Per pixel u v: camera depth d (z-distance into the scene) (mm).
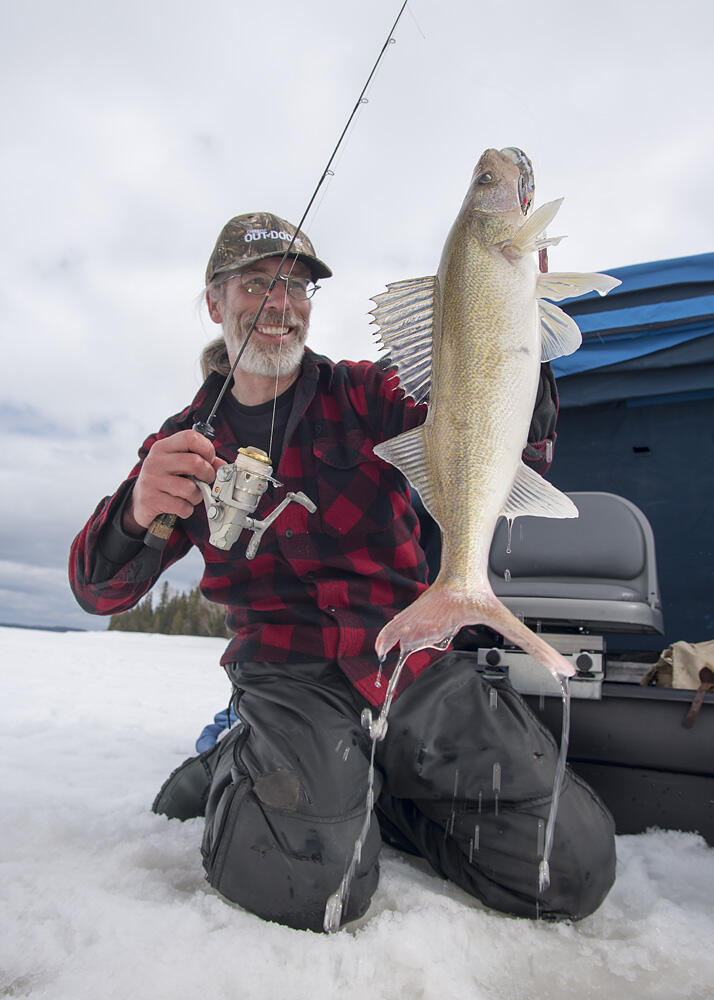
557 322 1761
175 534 2559
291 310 2531
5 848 2240
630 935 1845
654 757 2363
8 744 3900
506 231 1656
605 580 2723
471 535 1574
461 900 2033
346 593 2246
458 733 2064
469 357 1645
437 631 1466
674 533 3641
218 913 1816
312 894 1762
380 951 1676
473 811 1990
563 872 1872
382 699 2113
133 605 2639
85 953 1603
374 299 1841
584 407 3910
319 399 2498
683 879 2113
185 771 2611
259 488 1990
